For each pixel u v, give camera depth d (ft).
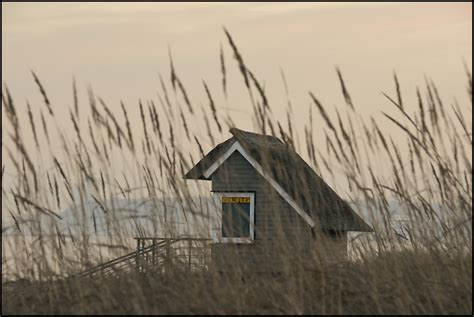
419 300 92.94
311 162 99.71
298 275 98.37
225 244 105.40
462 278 93.30
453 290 93.81
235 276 96.48
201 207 106.32
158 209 106.32
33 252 100.17
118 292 99.50
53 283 101.04
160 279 103.30
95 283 101.76
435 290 92.58
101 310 94.48
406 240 101.19
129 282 99.76
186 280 98.07
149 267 108.47
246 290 94.38
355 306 92.94
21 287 100.68
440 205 97.50
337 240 108.78
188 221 106.73
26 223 99.40
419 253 98.32
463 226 96.53
